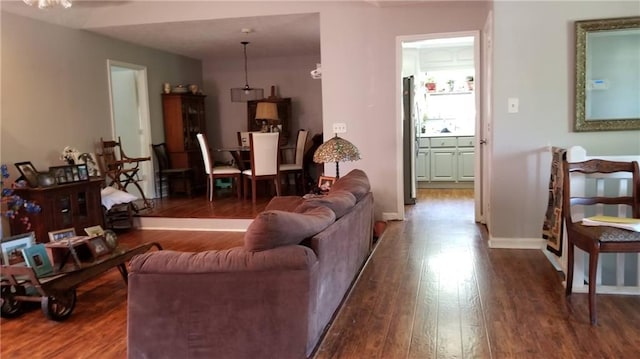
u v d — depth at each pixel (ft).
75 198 16.88
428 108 28.40
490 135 14.55
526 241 13.85
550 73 13.29
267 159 21.66
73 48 19.70
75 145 19.76
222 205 21.59
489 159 15.33
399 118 18.08
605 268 12.26
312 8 18.21
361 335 8.50
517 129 13.58
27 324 10.31
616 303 9.67
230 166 24.91
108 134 21.75
